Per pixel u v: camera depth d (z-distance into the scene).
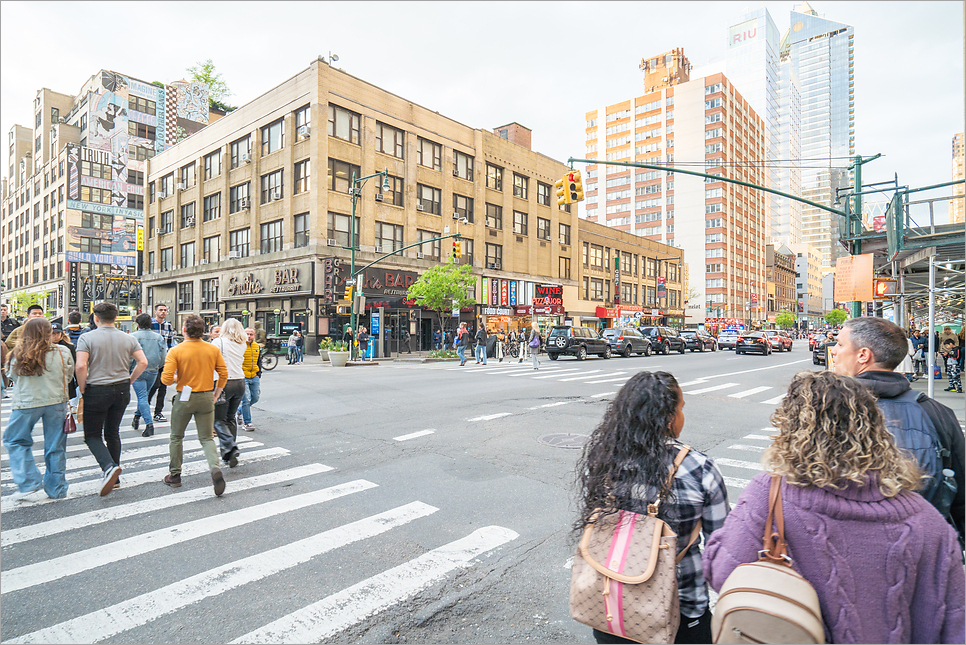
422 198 35.59
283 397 11.69
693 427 8.82
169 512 4.67
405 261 34.06
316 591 3.34
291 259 31.05
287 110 31.66
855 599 1.42
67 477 5.65
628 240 58.47
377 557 3.83
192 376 5.11
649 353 32.88
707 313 90.12
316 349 29.64
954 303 15.20
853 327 2.51
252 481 5.59
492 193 40.56
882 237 13.46
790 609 1.33
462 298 29.98
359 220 31.75
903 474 1.51
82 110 59.47
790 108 151.00
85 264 55.84
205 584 3.41
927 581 1.43
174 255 41.03
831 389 1.57
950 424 2.30
